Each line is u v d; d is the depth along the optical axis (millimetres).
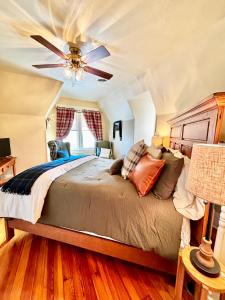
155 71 2314
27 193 1471
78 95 4488
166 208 1212
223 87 1420
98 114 5422
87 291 1211
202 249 853
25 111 3516
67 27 1512
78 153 5301
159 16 1317
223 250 922
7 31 1596
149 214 1211
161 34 1569
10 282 1257
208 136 1130
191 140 1514
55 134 4801
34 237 1781
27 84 3035
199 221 1149
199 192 753
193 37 1513
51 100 3508
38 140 3795
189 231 1146
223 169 671
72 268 1406
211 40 1348
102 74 2109
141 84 2879
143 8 1237
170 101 2408
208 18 1283
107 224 1310
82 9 1275
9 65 2475
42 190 1493
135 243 1222
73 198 1437
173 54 1836
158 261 1250
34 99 3338
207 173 722
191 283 1189
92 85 3496
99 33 1586
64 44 1794
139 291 1226
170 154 1593
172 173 1329
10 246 1637
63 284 1256
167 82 2215
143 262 1289
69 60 1875
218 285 734
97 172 2035
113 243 1346
